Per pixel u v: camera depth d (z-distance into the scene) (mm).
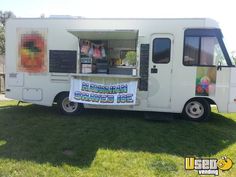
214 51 7789
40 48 8406
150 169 4906
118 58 8961
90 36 8164
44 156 5227
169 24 7875
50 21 8344
